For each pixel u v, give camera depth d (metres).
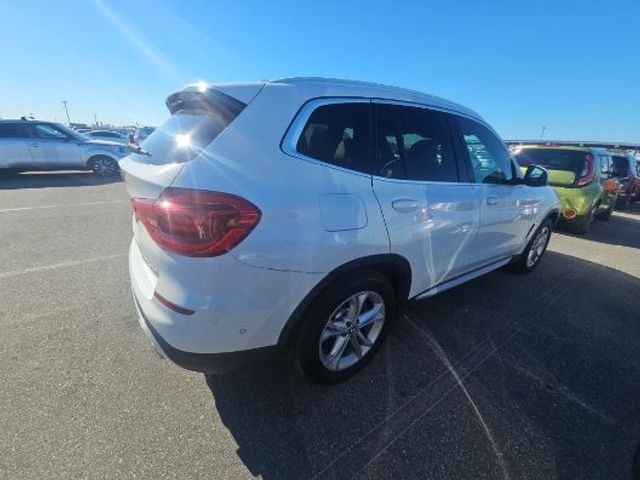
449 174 2.75
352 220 1.98
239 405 2.14
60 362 2.43
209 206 1.58
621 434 2.09
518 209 3.61
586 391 2.43
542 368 2.65
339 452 1.88
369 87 2.32
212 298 1.66
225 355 1.81
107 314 3.04
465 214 2.82
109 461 1.77
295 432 1.99
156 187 1.67
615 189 8.70
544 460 1.90
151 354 2.54
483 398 2.30
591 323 3.36
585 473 1.84
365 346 2.44
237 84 1.93
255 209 1.65
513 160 3.61
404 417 2.12
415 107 2.56
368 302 2.39
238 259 1.65
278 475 1.75
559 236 6.86
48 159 10.92
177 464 1.78
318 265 1.88
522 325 3.24
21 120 10.62
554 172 6.87
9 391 2.16
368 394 2.29
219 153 1.69
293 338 2.04
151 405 2.11
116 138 22.80
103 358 2.49
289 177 1.79
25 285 3.53
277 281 1.77
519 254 4.16
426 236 2.48
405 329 3.06
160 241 1.68
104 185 9.98
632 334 3.21
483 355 2.76
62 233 5.25
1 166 10.38
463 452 1.92
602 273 4.77
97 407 2.08
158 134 2.18
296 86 1.97
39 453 1.79
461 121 2.96
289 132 1.85
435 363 2.63
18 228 5.45
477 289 3.97
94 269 3.97
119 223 5.89
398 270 2.39
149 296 1.85
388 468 1.81
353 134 2.13
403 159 2.39
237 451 1.86
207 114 1.92
